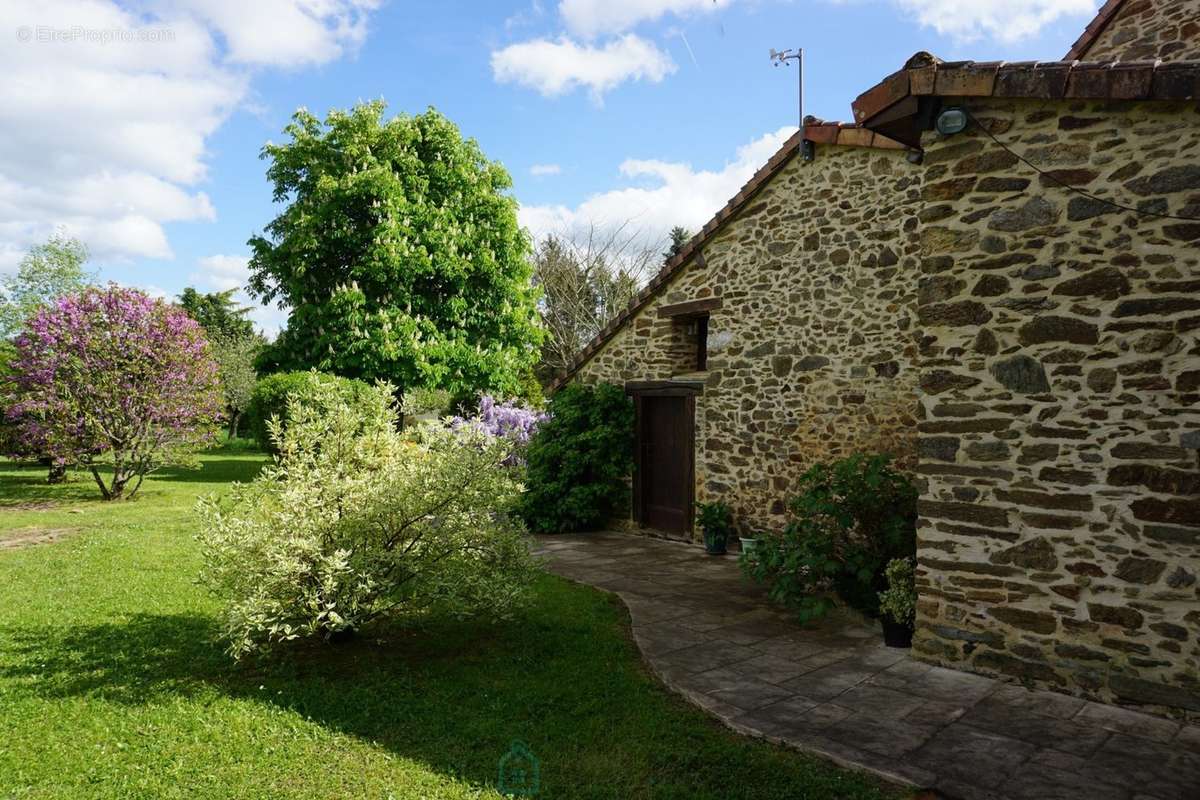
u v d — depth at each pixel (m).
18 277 25.00
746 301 8.38
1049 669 4.11
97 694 4.04
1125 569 3.87
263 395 14.56
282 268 17.23
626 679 4.36
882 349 6.99
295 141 17.27
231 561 4.41
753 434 8.27
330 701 3.98
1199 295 3.67
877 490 5.95
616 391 10.13
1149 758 3.27
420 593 4.76
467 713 3.83
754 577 6.03
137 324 12.28
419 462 4.98
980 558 4.39
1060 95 3.93
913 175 6.74
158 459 12.63
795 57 7.83
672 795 2.98
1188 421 3.69
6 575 6.77
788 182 7.93
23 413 12.40
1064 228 4.09
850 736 3.51
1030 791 2.98
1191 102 3.68
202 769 3.20
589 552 8.58
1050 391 4.12
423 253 16.48
